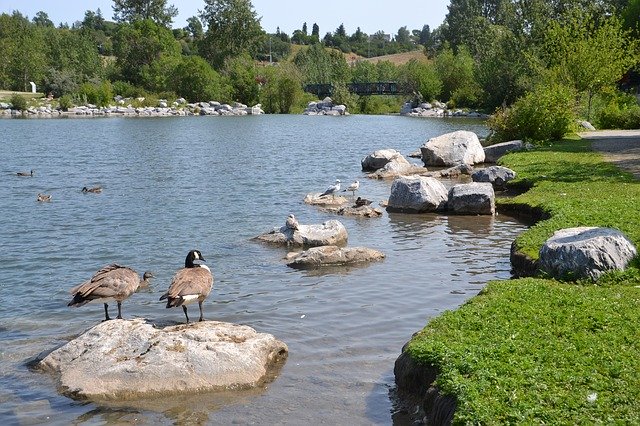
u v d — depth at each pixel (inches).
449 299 605.9
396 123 3472.0
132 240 868.6
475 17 5821.9
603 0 3501.5
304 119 3981.3
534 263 638.5
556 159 1344.7
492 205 1006.4
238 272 711.7
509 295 504.7
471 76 4677.7
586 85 2155.5
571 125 1865.2
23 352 498.9
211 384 432.1
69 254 799.7
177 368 437.4
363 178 1455.5
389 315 568.4
